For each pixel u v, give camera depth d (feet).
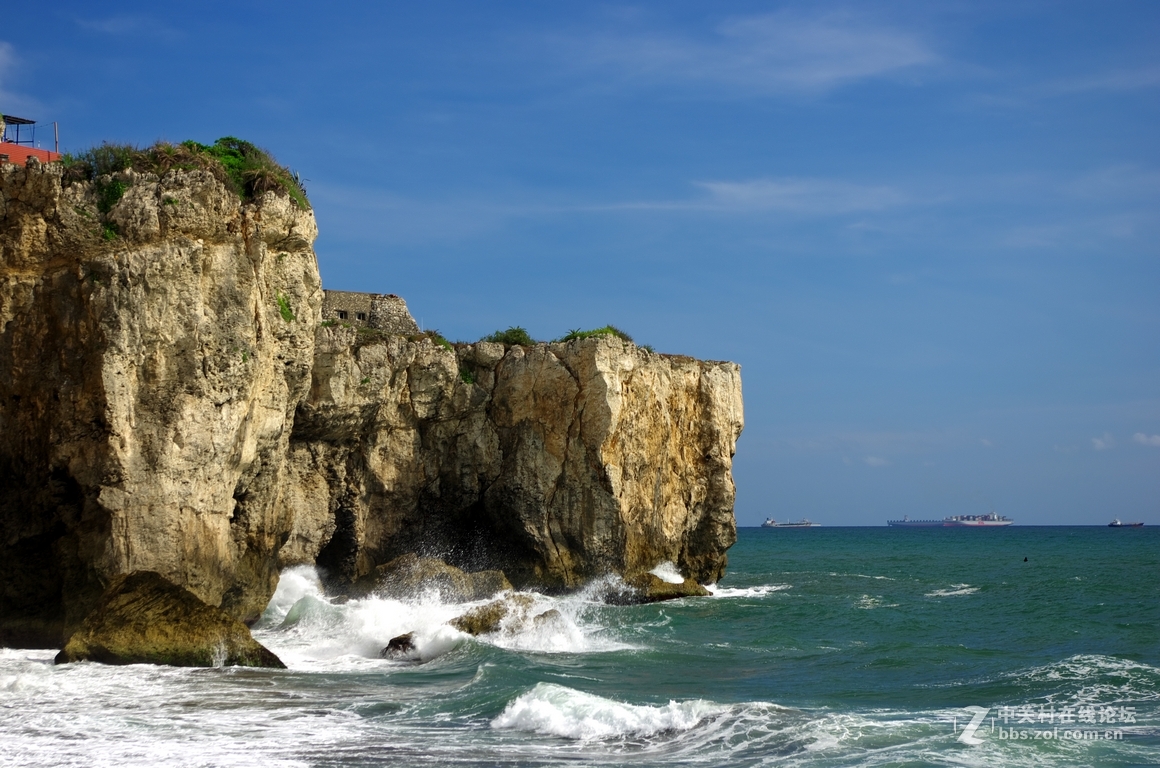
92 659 86.94
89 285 96.27
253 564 113.19
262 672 87.25
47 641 95.96
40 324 97.19
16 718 67.82
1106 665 89.56
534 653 102.68
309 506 136.87
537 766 58.90
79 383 95.81
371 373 140.26
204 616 90.07
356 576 145.18
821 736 64.44
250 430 107.86
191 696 75.82
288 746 62.54
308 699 76.28
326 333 134.51
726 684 87.30
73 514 96.22
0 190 98.58
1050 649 104.27
